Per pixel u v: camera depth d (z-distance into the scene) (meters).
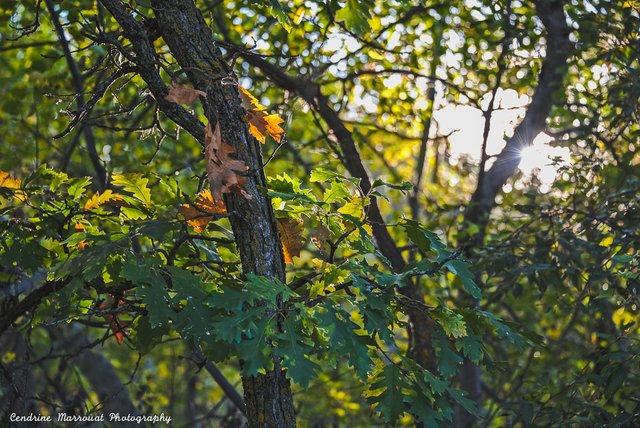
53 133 8.91
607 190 5.40
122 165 6.86
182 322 2.43
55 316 3.32
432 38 6.80
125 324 3.61
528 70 6.19
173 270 2.55
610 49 5.11
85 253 2.60
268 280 2.46
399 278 2.61
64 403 6.45
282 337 2.33
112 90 3.10
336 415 7.89
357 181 2.89
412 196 7.18
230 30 6.36
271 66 6.00
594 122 5.32
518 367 6.30
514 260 4.95
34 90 6.84
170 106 2.76
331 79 6.89
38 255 3.27
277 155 6.98
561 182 5.35
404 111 7.22
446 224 6.78
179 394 9.12
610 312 5.22
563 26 5.96
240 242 2.72
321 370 2.33
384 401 2.58
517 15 6.16
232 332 2.30
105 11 5.88
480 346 2.72
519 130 6.14
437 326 2.76
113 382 7.24
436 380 2.62
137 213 3.07
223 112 2.74
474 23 6.04
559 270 4.98
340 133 6.04
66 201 3.31
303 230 2.88
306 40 6.28
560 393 4.55
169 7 2.79
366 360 2.41
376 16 6.59
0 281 4.24
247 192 2.72
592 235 5.01
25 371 4.75
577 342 6.66
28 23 6.49
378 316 2.51
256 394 2.62
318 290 2.59
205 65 2.76
